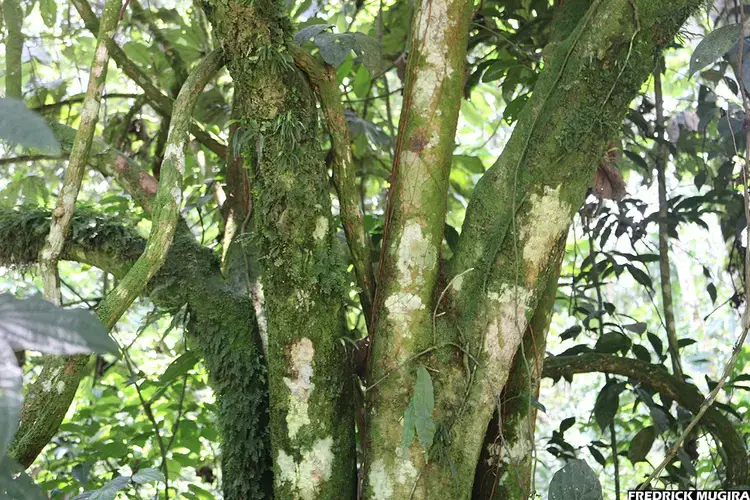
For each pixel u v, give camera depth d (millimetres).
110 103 3676
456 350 1968
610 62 1928
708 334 4902
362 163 3123
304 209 1977
